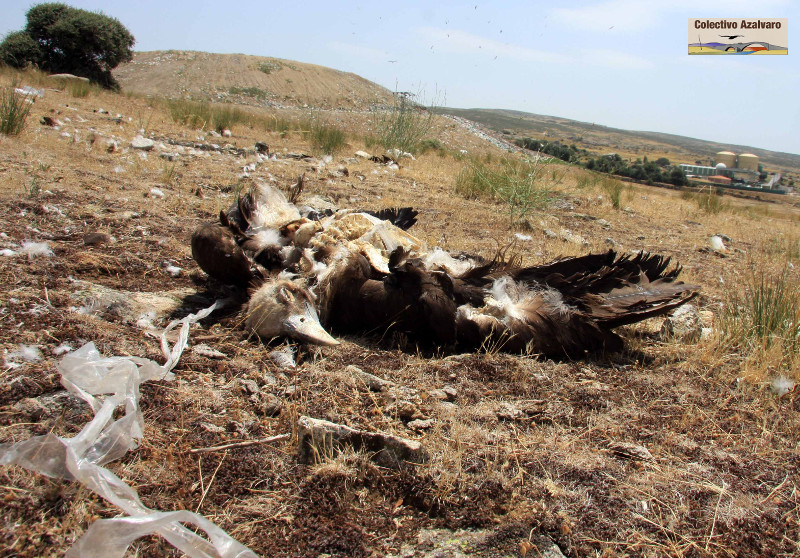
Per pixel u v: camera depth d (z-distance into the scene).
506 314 1.02
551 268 1.09
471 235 1.95
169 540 0.55
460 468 0.70
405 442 0.70
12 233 1.28
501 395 0.89
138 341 0.90
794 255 2.40
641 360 1.06
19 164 1.83
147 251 1.31
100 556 0.53
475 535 0.62
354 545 0.60
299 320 0.96
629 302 1.04
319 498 0.65
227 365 0.88
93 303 1.00
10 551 0.54
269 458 0.70
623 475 0.72
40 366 0.78
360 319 1.05
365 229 1.12
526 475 0.71
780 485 0.72
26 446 0.61
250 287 1.07
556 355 1.03
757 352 1.05
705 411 0.89
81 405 0.72
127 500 0.59
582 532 0.63
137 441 0.68
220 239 1.05
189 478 0.65
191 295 1.13
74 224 1.42
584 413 0.86
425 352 1.03
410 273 1.00
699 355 1.07
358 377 0.88
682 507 0.67
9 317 0.89
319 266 1.07
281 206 1.24
